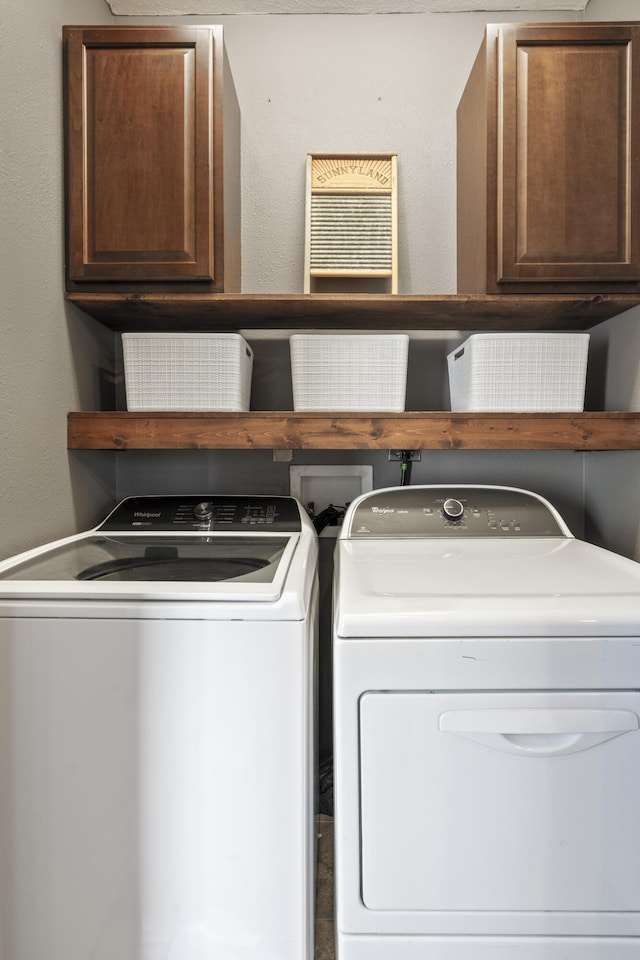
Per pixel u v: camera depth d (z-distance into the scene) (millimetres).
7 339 1166
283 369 1855
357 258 1727
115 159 1396
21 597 917
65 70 1405
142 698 906
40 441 1307
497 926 895
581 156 1398
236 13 1831
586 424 1445
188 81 1394
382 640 874
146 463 1854
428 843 887
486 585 1013
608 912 890
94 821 917
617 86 1390
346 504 1854
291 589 937
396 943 897
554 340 1474
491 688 873
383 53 1843
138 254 1403
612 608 886
